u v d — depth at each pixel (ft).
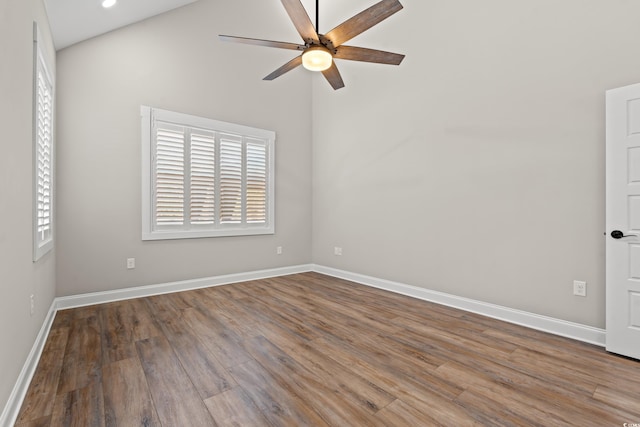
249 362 7.09
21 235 6.01
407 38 12.48
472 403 5.63
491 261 10.12
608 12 7.87
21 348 5.94
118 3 9.81
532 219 9.24
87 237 11.05
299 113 16.79
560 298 8.73
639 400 5.72
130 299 11.82
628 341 7.33
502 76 9.81
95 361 7.09
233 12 14.46
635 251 7.25
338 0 15.31
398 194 12.94
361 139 14.52
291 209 16.58
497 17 9.89
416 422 5.13
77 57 10.82
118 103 11.59
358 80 14.58
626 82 7.63
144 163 12.10
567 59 8.53
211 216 13.89
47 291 8.91
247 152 14.98
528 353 7.57
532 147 9.21
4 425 4.78
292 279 15.31
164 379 6.37
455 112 11.01
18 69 5.84
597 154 8.11
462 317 10.05
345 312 10.50
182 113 13.01
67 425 5.02
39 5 7.59
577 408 5.49
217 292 12.89
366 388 6.09
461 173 10.86
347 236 15.33
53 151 9.74
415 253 12.34
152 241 12.39
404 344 8.05
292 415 5.30
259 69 15.31
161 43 12.52
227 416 5.26
